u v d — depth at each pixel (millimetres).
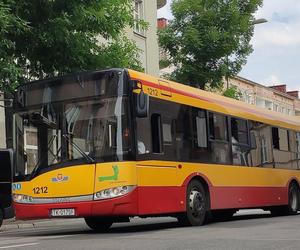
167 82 12445
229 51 23891
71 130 11125
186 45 23734
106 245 8758
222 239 9484
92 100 11086
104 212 10617
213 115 14023
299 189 18719
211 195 13406
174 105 12445
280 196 17219
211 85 24688
